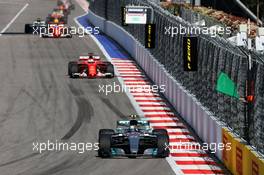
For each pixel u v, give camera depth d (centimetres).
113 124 9788
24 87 12712
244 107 7050
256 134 6675
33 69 14950
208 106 8912
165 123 9962
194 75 9862
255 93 6806
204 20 12181
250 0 18600
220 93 8231
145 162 7731
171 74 11769
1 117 10169
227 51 8012
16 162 7744
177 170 7412
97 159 7856
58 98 11681
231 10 19775
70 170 7388
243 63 7356
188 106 9888
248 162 6531
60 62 16025
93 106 11069
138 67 15300
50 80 13525
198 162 7788
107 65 13875
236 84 7538
